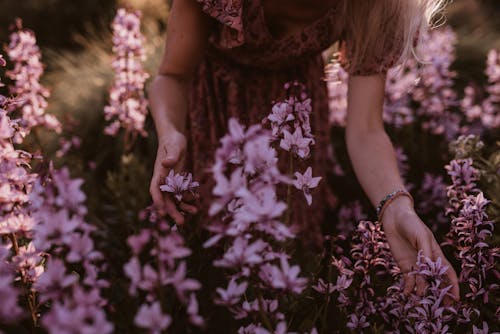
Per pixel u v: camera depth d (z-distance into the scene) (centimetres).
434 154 328
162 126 167
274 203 86
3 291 86
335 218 283
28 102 203
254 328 106
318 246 230
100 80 416
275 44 187
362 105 177
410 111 328
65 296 84
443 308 122
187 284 83
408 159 324
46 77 474
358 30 181
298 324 131
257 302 105
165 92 178
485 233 135
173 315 127
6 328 116
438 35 318
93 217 233
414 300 129
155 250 85
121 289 129
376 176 165
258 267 101
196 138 205
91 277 86
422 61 186
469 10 659
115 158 374
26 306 123
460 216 138
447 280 131
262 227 94
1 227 104
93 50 535
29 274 108
